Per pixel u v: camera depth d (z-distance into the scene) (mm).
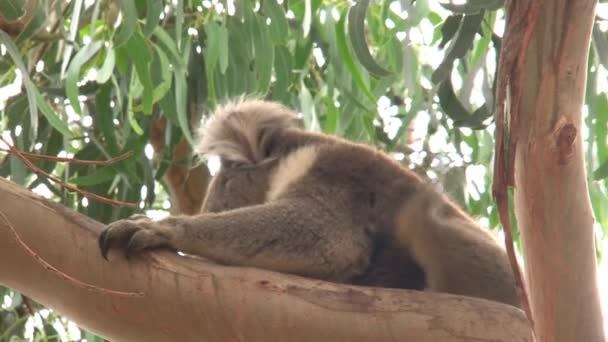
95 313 5543
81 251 5547
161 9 9703
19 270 5566
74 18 9398
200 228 6445
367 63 8680
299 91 11359
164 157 10828
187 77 10758
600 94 10188
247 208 6836
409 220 7375
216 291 5426
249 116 8398
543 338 5168
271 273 5504
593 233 5121
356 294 5398
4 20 10008
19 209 5555
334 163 7512
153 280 5480
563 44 5203
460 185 11102
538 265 5156
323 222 7023
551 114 5152
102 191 10742
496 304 5398
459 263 7180
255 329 5387
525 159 5172
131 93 9984
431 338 5289
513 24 4914
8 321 11453
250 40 10250
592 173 9945
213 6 10617
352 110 11062
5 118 10789
